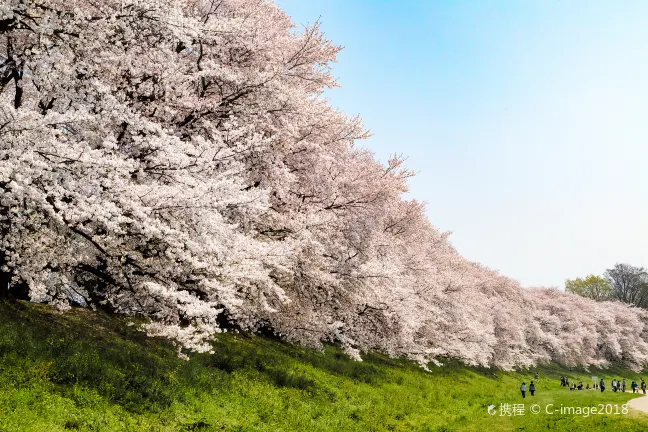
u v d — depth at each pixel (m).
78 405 7.69
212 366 12.72
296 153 15.12
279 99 13.23
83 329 11.60
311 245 13.90
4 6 8.01
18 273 9.16
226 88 13.55
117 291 11.50
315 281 15.21
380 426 12.91
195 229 9.29
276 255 11.27
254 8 15.20
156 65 10.87
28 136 7.68
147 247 9.84
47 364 8.17
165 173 9.62
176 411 8.94
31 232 9.11
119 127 10.58
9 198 7.79
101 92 9.36
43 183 7.99
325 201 16.14
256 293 13.21
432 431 14.02
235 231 11.78
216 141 12.13
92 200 7.81
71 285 10.74
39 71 8.88
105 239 8.98
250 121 13.16
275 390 12.72
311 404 12.77
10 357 8.02
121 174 8.79
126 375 9.45
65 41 9.20
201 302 9.19
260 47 14.13
